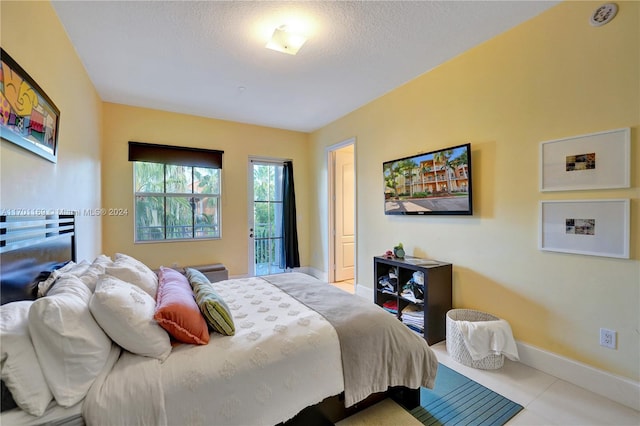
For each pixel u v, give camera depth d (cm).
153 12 194
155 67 269
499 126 228
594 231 179
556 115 195
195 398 113
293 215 488
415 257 302
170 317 131
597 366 179
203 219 420
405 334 169
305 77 294
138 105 366
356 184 389
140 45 233
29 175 142
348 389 147
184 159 398
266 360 131
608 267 175
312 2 188
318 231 484
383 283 300
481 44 239
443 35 226
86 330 109
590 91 180
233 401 120
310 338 145
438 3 190
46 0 174
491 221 235
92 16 196
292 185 487
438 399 176
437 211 273
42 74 167
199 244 415
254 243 466
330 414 152
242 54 249
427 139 288
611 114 171
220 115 410
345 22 208
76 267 175
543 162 202
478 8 195
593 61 178
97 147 319
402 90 315
